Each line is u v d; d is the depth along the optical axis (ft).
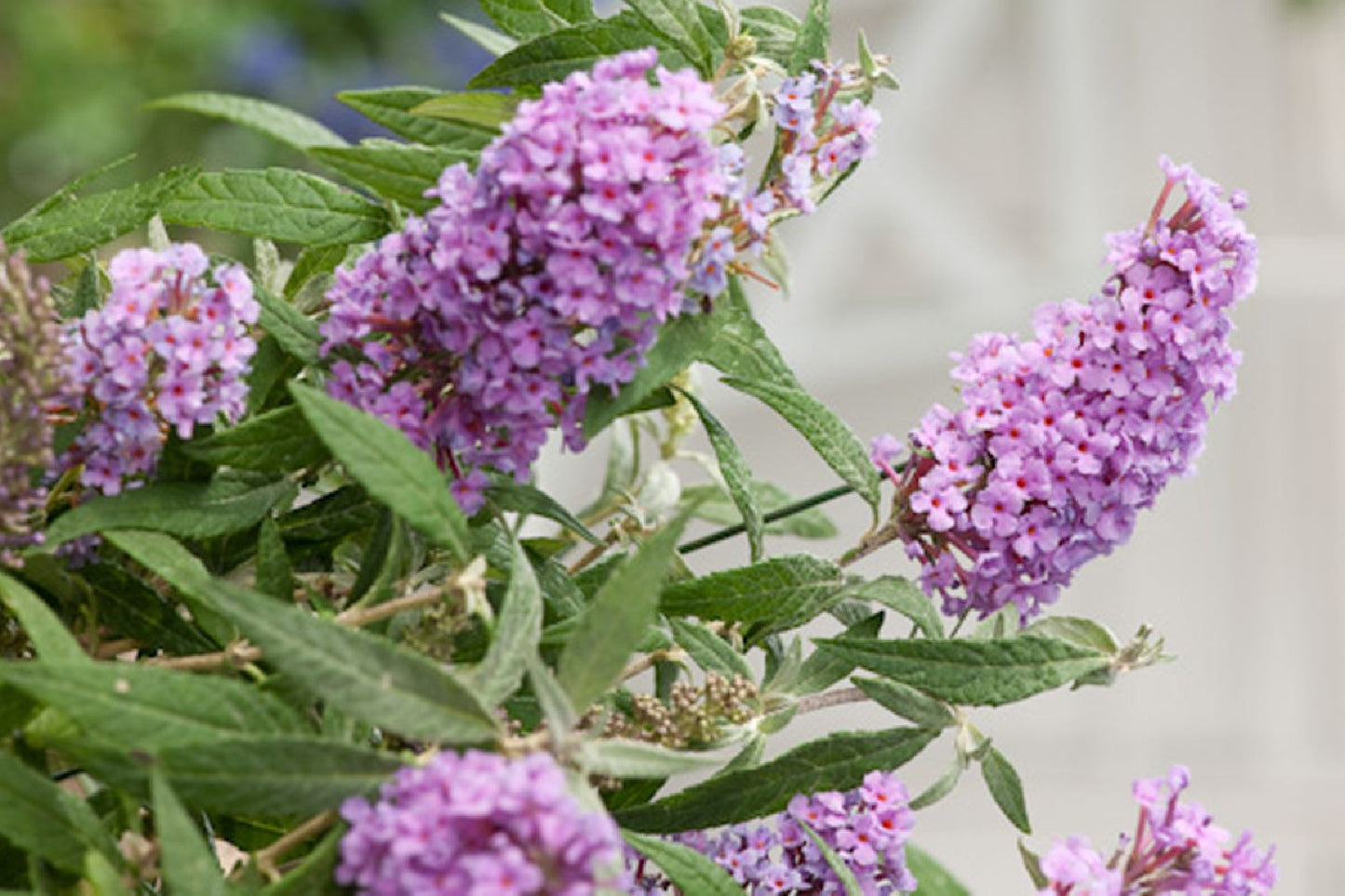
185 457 3.58
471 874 3.21
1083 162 10.41
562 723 3.39
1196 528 10.69
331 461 3.69
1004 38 10.61
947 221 10.04
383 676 3.34
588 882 3.22
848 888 3.61
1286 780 10.64
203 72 9.16
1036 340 3.69
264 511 3.60
